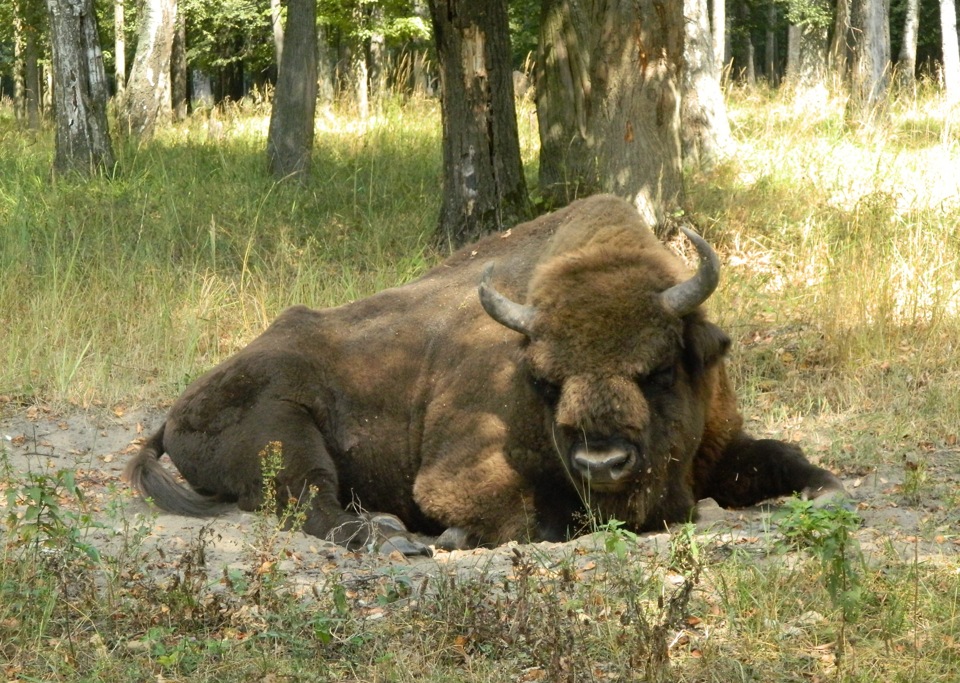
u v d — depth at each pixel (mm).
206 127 35875
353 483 10711
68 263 17625
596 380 8547
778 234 19125
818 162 23312
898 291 15781
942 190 21250
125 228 20344
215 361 15141
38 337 15078
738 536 8875
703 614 7203
